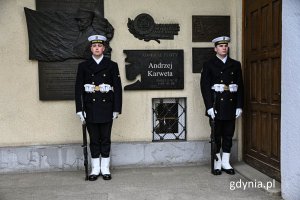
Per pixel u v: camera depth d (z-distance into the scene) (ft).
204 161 17.15
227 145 15.96
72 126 16.51
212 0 16.99
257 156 15.79
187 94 17.08
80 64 14.98
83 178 15.20
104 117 14.74
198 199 12.58
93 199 12.65
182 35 16.92
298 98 11.35
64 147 16.31
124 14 16.53
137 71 16.62
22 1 15.99
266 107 14.83
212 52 17.06
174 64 16.85
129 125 16.83
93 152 15.26
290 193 11.92
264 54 14.89
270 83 14.43
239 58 17.03
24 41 16.07
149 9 16.69
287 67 11.94
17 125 16.19
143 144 16.75
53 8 16.15
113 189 13.71
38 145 16.33
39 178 15.26
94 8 16.37
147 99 16.87
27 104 16.21
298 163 11.44
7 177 15.48
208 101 15.28
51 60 16.12
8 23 15.93
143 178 15.07
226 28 17.10
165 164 16.94
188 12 16.90
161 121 17.29
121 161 16.69
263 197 12.72
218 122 15.71
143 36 16.62
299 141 11.37
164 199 12.60
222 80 15.39
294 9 11.45
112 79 15.08
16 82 16.10
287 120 12.00
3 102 16.07
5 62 15.99
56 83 16.28
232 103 15.51
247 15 16.53
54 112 16.39
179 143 16.98
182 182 14.49
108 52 16.34
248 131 16.69
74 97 16.38
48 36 16.06
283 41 12.16
